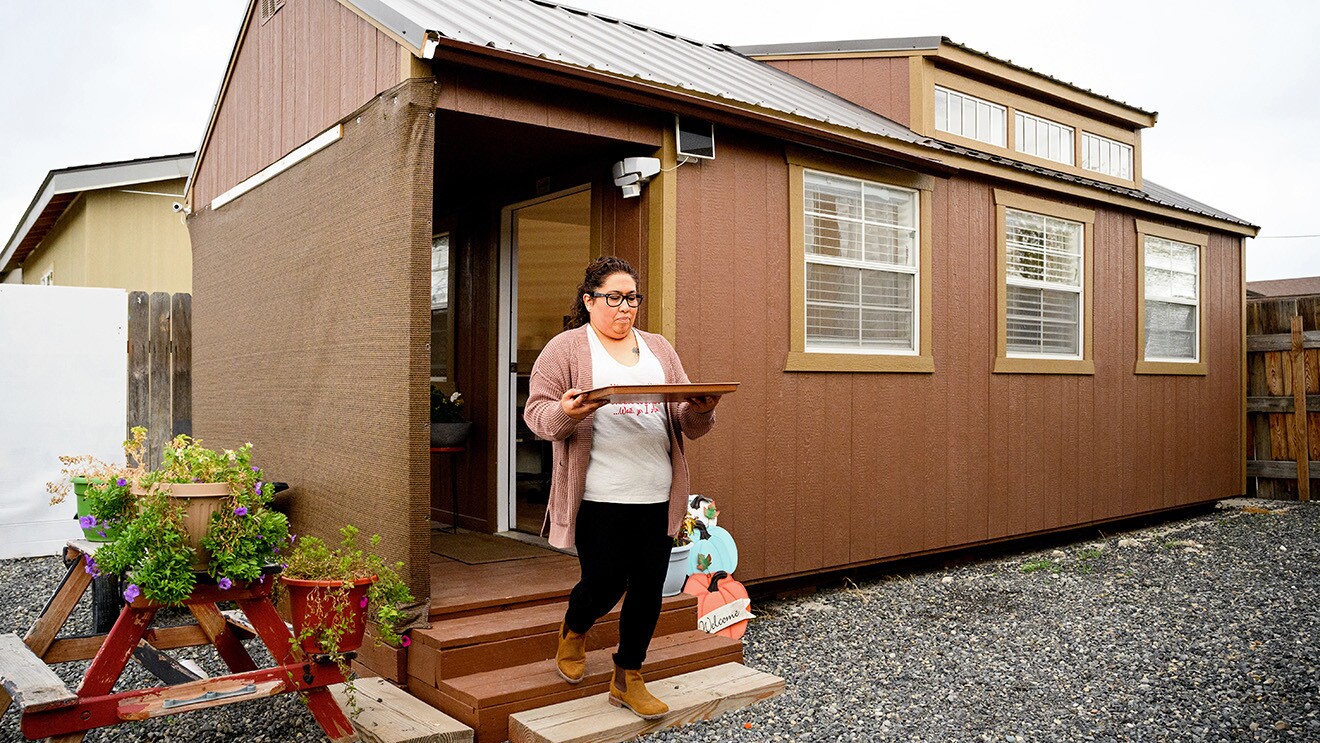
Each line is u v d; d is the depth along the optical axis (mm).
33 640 3891
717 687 3982
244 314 5902
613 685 3645
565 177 5699
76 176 10047
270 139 5656
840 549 6238
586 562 3420
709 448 5457
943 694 4227
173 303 7539
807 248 6109
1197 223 9828
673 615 4535
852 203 6426
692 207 5344
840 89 8609
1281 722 3836
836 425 6230
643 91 4789
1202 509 10242
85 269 10375
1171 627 5398
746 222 5660
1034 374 7871
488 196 6332
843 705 4062
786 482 5895
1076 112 9633
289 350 5188
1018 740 3682
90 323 7219
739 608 5023
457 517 6395
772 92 6801
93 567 3514
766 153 5809
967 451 7219
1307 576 6773
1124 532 9055
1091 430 8461
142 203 10609
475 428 6375
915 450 6793
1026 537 7980
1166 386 9445
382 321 4172
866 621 5516
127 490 3420
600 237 5500
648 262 5199
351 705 3580
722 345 5500
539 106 4566
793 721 3859
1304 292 24797
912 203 6867
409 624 3904
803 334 5969
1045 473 7938
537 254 7918
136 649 4211
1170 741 3668
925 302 6859
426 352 3990
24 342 6980
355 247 4449
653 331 5164
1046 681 4422
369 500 4230
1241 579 6711
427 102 4047
